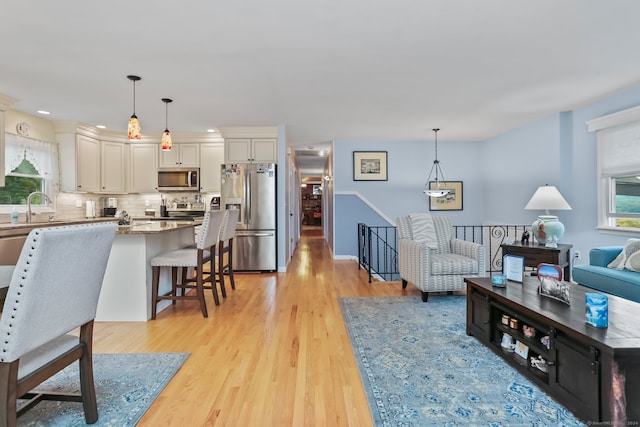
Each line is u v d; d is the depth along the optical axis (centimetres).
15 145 439
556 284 212
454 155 657
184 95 372
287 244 586
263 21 224
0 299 142
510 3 206
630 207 376
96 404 160
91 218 543
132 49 262
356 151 648
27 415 165
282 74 314
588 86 352
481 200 659
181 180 578
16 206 446
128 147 584
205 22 225
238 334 270
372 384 192
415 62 290
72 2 201
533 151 506
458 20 225
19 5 204
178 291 382
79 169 508
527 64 296
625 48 266
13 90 356
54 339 145
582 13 217
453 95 379
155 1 201
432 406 170
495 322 238
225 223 383
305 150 752
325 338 261
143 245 308
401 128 544
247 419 162
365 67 299
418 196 654
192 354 234
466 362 219
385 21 226
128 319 305
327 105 414
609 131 390
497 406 170
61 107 419
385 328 281
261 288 423
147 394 183
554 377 175
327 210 893
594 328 162
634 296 264
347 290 411
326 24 229
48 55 272
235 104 407
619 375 142
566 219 456
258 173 521
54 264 124
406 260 397
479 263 360
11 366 117
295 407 171
